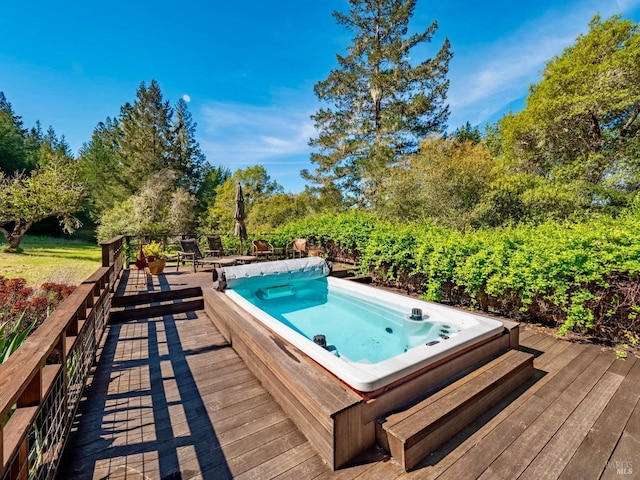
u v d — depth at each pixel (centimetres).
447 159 1012
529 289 388
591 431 207
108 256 473
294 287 559
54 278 677
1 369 130
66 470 177
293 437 204
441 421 192
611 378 275
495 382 234
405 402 206
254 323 327
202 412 230
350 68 1416
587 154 1062
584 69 1067
